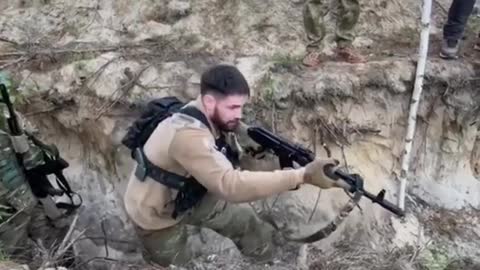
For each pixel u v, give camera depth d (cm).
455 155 479
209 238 400
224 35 485
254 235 350
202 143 279
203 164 278
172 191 309
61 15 509
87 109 450
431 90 457
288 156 312
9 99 340
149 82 443
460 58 470
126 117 445
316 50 450
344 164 448
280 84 433
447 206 479
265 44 475
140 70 449
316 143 446
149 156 305
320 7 436
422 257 416
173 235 329
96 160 466
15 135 345
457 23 449
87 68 454
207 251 394
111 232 446
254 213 346
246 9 494
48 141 471
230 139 312
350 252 414
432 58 467
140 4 504
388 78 442
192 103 295
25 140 350
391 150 461
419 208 473
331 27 471
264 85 433
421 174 481
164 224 321
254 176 275
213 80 283
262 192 274
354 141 452
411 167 477
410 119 439
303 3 500
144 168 308
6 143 343
